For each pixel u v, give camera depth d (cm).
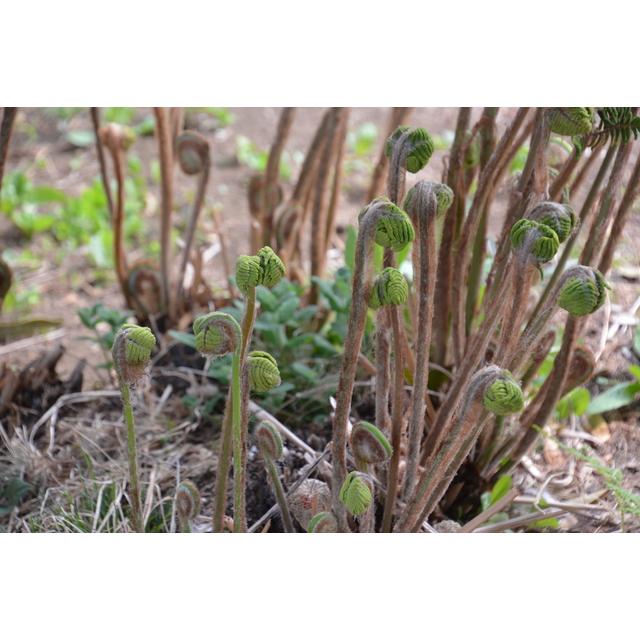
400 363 102
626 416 137
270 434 101
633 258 164
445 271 120
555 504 116
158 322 151
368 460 100
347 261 141
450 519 120
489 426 117
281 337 134
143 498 126
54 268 189
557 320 140
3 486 129
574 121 102
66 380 148
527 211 105
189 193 209
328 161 139
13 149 224
